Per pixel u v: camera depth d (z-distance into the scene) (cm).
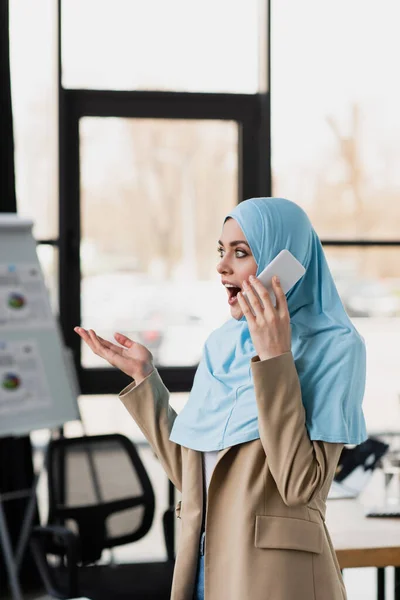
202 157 544
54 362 425
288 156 542
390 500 358
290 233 199
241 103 545
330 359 192
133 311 543
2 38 515
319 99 541
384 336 542
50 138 531
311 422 188
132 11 536
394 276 546
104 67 536
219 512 198
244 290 190
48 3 529
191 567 204
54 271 536
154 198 543
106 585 382
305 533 192
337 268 544
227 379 207
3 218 438
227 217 206
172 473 223
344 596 204
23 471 521
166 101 540
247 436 193
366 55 543
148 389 225
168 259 544
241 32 543
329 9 540
